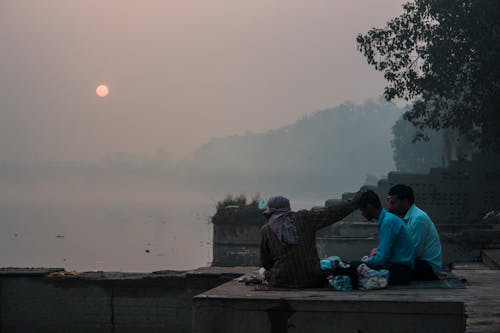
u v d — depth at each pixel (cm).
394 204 758
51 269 1009
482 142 2183
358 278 668
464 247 1564
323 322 596
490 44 1978
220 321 620
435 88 2136
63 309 963
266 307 608
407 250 695
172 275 941
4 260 2591
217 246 2170
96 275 972
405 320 582
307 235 678
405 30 2088
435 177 2327
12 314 974
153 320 942
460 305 574
